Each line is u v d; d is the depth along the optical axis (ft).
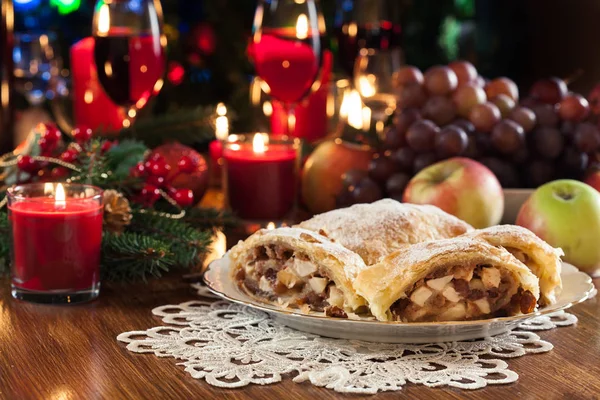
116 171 3.60
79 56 4.54
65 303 3.15
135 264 3.26
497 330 2.91
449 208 3.62
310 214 4.25
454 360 2.78
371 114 4.64
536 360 2.80
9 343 2.88
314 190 4.20
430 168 3.74
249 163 3.88
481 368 2.73
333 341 2.88
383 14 4.90
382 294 2.80
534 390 2.64
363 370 2.72
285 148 3.92
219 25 6.04
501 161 3.93
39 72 5.18
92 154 3.51
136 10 3.92
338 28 5.17
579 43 6.74
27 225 3.12
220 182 4.70
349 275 2.87
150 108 5.24
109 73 3.94
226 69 6.09
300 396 2.61
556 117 3.93
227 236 3.85
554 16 6.76
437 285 2.83
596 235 3.42
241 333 2.94
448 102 3.96
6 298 3.19
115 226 3.32
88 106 4.55
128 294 3.24
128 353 2.82
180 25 6.34
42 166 3.49
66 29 6.63
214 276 3.15
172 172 3.92
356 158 4.18
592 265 3.45
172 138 4.25
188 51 6.16
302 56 4.02
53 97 5.12
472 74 4.14
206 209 3.70
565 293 3.05
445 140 3.80
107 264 3.30
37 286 3.14
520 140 3.83
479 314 2.86
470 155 3.93
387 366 2.74
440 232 3.22
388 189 3.93
